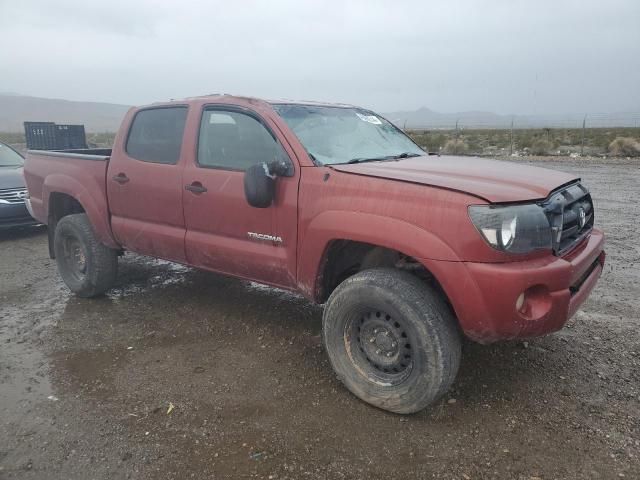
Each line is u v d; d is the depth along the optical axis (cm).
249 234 402
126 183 484
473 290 295
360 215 331
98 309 531
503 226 291
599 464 286
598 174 1694
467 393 360
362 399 348
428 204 308
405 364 332
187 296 564
